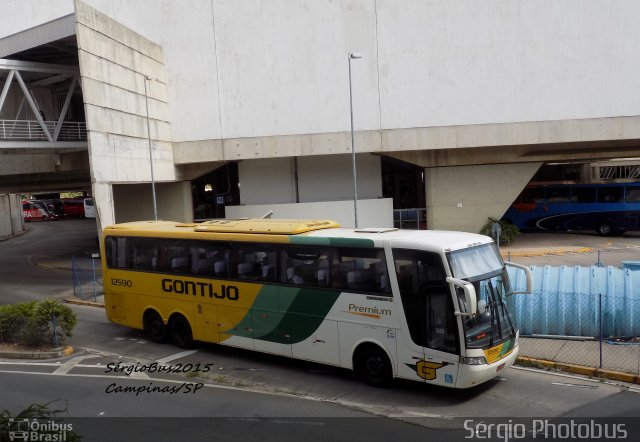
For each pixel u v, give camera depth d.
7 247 44.00
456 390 11.16
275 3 31.34
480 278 10.63
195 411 10.31
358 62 31.22
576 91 30.30
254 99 31.89
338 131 31.61
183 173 33.38
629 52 29.83
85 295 22.98
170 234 14.77
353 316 11.55
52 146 27.41
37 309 15.02
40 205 71.50
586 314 14.08
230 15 31.64
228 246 13.58
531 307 14.39
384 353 11.26
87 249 39.69
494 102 30.78
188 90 32.16
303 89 31.58
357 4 30.94
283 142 31.84
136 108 28.14
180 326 14.80
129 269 15.78
